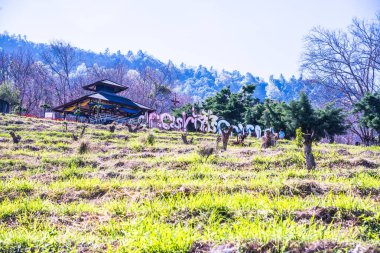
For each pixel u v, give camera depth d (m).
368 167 14.07
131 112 56.25
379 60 50.97
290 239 4.54
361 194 9.03
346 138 68.94
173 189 9.30
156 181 10.23
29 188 10.08
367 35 50.12
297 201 7.20
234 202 7.24
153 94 82.44
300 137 19.27
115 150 20.20
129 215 7.13
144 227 5.80
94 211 7.62
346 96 53.53
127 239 5.17
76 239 5.42
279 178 11.09
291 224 5.26
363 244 4.45
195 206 7.01
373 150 21.88
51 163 15.38
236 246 4.51
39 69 94.19
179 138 30.70
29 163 15.09
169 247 4.69
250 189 9.42
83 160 15.78
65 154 18.34
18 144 21.14
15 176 12.82
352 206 6.47
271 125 45.91
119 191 9.64
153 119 47.12
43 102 87.31
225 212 6.79
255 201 7.34
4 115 38.75
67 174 12.73
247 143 26.28
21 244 5.22
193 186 9.45
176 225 6.42
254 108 54.72
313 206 6.71
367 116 35.41
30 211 7.55
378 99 35.12
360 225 5.99
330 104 40.34
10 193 9.69
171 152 19.27
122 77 97.31
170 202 7.54
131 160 15.74
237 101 58.16
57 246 5.20
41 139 24.03
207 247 4.70
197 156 15.50
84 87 57.66
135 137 29.41
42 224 6.81
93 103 52.12
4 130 28.28
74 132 29.80
